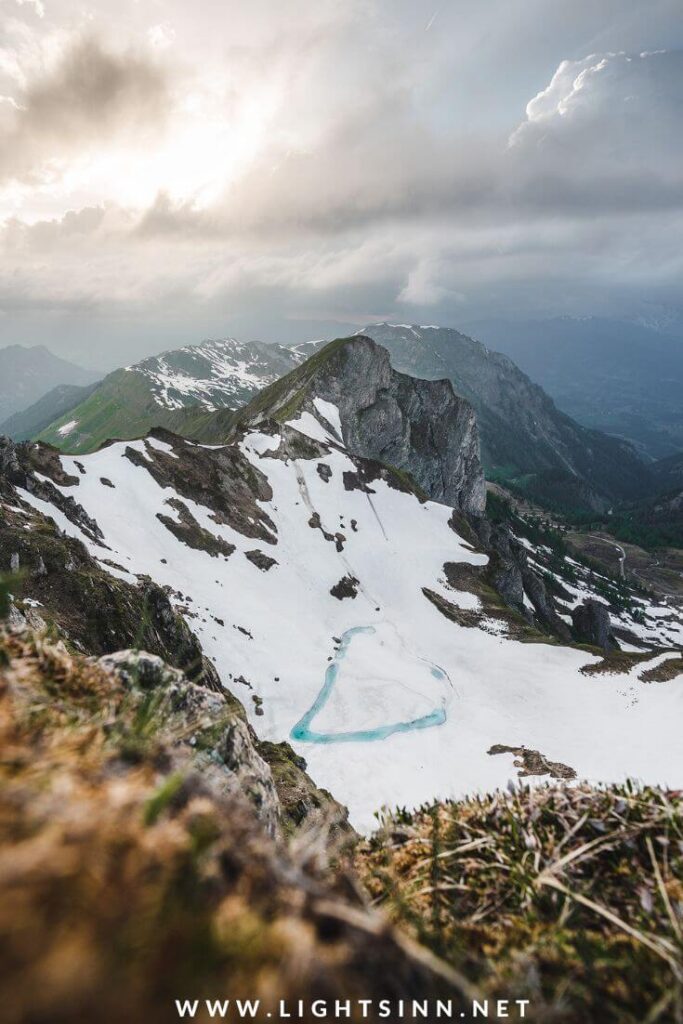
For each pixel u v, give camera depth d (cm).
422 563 9300
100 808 120
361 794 4444
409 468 14938
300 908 129
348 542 9462
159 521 7694
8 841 96
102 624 3503
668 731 4969
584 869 220
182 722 256
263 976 98
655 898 198
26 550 3791
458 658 7119
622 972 169
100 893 88
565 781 270
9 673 233
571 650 6956
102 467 8075
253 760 530
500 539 13688
